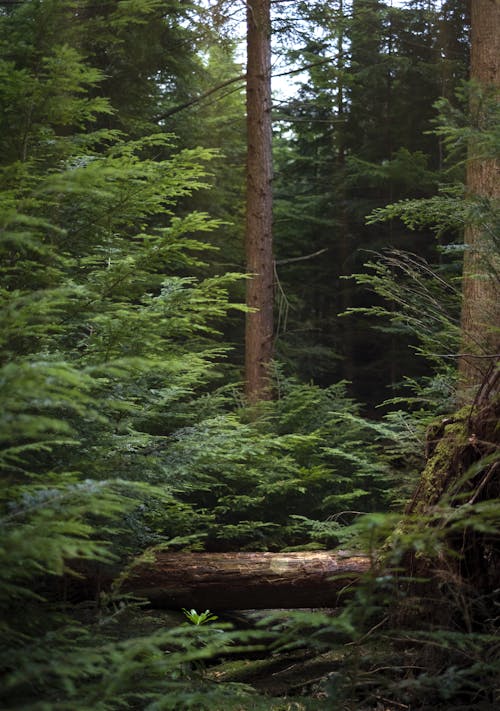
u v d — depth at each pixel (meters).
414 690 3.17
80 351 4.02
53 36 3.66
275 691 3.73
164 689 2.87
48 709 1.97
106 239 3.79
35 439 3.15
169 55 9.68
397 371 13.76
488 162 6.52
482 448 3.51
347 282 15.04
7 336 2.75
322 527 5.50
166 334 3.78
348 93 14.85
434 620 3.38
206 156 3.62
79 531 2.34
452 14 12.85
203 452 3.86
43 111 3.42
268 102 10.03
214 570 4.21
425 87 13.91
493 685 2.95
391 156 14.32
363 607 2.42
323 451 7.16
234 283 12.74
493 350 5.30
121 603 3.22
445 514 2.62
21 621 2.81
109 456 3.58
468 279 5.84
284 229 15.09
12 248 3.36
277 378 8.77
